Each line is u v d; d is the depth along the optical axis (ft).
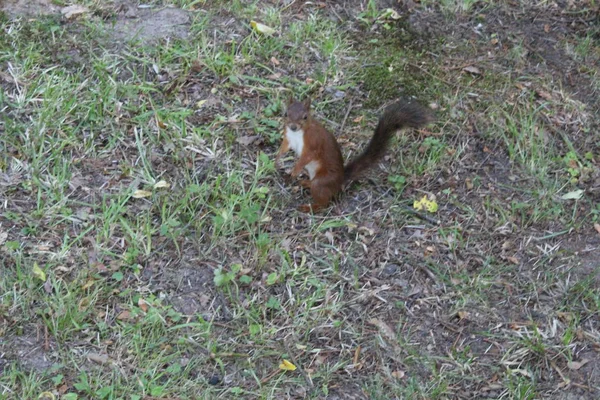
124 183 21.75
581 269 21.15
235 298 19.60
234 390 17.72
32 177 21.43
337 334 19.17
